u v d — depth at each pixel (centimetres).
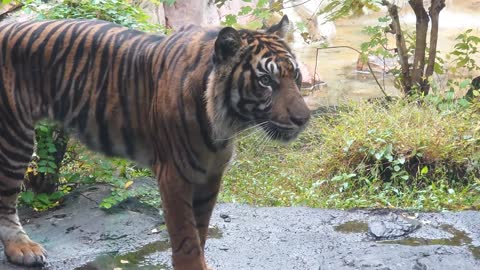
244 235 795
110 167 845
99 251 745
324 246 764
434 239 776
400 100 1204
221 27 624
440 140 1070
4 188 707
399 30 1328
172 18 1816
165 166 618
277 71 573
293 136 584
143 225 800
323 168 1099
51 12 875
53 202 852
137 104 634
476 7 2598
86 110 658
